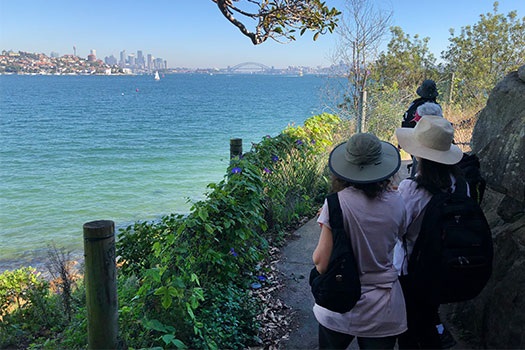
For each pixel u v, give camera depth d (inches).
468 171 122.4
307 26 207.2
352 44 451.5
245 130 1483.8
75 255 424.2
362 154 92.7
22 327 215.6
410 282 104.3
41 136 1430.9
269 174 250.5
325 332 96.9
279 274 201.5
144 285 135.8
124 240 194.2
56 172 845.2
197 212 159.0
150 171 823.7
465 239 95.0
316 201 296.7
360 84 453.4
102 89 5831.7
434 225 97.7
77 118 2095.2
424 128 106.8
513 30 598.5
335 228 89.8
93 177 784.9
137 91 5275.6
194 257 155.0
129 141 1268.5
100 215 555.8
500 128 148.0
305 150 293.7
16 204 613.3
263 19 204.8
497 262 129.5
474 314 133.6
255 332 156.3
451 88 508.7
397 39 606.5
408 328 108.1
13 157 1032.8
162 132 1475.1
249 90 5285.4
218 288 164.9
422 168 106.3
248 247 193.8
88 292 111.9
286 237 243.0
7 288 237.1
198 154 1012.5
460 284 96.0
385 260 92.3
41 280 270.8
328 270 89.4
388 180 94.9
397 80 577.6
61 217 552.4
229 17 200.5
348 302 88.2
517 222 130.5
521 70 151.8
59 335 184.5
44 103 3248.0
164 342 129.1
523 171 129.3
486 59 585.3
